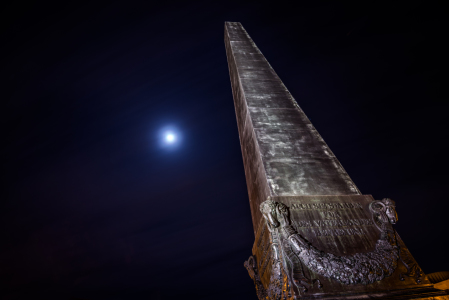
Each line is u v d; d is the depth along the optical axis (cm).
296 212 724
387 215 735
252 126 1009
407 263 653
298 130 1009
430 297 583
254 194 993
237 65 1392
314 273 604
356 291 589
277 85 1242
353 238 689
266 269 772
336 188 827
